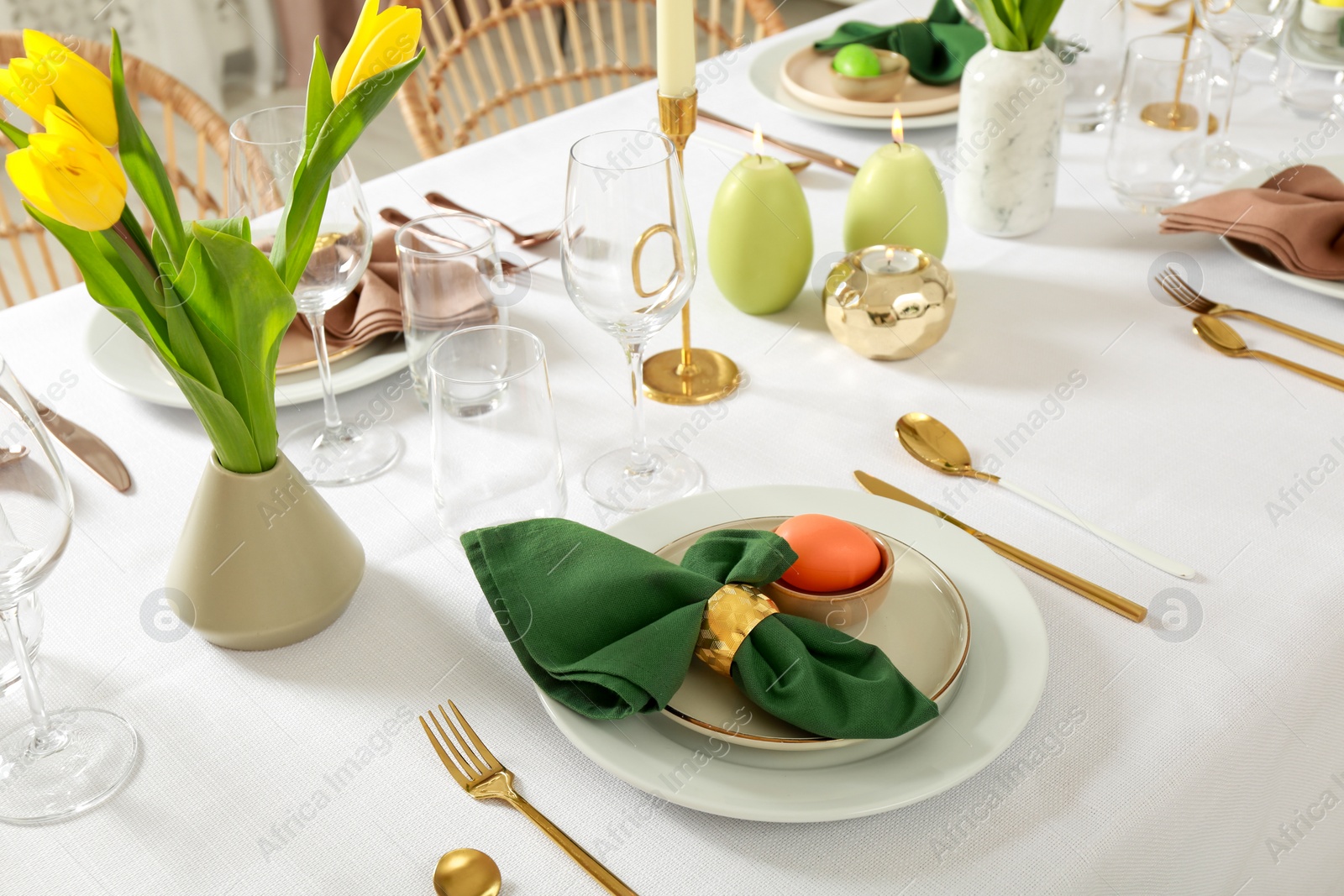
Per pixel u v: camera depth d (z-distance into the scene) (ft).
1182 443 2.65
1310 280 3.12
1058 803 1.79
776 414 2.85
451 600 2.30
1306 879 2.24
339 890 1.72
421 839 1.79
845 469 2.63
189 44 11.25
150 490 2.63
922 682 1.94
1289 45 4.33
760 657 1.86
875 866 1.70
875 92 4.22
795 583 2.03
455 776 1.88
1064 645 2.10
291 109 2.67
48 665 2.15
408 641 2.19
